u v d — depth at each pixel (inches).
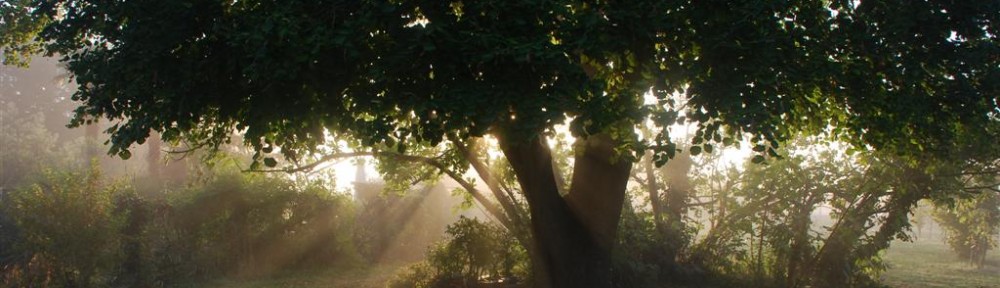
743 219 538.3
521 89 251.4
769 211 533.6
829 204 531.2
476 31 248.2
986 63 331.9
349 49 247.3
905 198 524.1
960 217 860.6
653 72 270.4
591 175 376.8
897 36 307.7
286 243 726.5
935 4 316.8
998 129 431.8
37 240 460.4
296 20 244.8
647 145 286.7
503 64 249.6
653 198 605.6
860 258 526.3
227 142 379.9
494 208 446.6
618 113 276.1
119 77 285.1
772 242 527.2
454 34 252.8
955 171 508.7
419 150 493.4
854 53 320.2
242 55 271.0
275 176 719.7
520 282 500.7
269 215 698.8
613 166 374.0
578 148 390.9
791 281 527.8
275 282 646.5
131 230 577.6
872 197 522.9
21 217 470.0
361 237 844.0
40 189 477.7
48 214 464.1
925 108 338.0
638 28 260.2
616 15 259.6
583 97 255.0
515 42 238.8
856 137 391.5
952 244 1199.6
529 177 366.9
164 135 308.8
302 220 741.9
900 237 532.1
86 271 468.1
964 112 347.3
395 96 264.8
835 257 519.8
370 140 268.2
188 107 287.4
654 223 577.9
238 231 682.2
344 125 287.3
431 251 554.6
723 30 266.5
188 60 275.1
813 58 292.0
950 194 550.6
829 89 341.7
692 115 274.1
